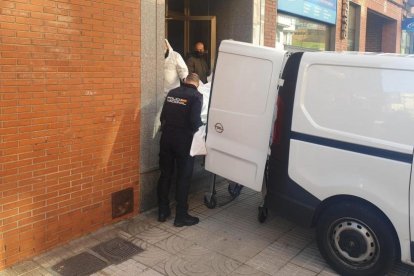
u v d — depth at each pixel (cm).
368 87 362
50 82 397
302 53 407
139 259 408
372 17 1452
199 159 593
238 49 458
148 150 511
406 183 339
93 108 440
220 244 441
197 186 596
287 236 462
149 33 492
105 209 470
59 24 399
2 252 380
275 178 425
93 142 445
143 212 516
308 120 393
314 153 389
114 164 472
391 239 354
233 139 463
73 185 432
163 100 524
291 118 405
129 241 443
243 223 493
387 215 349
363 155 360
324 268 397
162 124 489
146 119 503
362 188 360
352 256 375
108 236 452
